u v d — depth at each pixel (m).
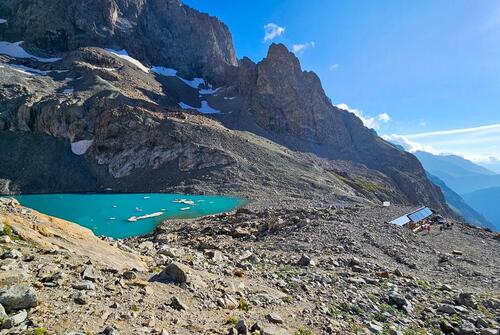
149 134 139.50
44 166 128.62
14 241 12.62
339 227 37.97
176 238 41.06
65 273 10.66
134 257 16.33
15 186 116.50
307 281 18.69
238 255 26.05
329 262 25.31
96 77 180.88
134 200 95.00
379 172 195.00
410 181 194.75
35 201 92.56
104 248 15.91
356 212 51.78
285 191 113.75
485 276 26.95
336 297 16.45
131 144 138.00
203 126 147.12
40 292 8.96
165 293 11.55
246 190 110.88
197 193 108.31
